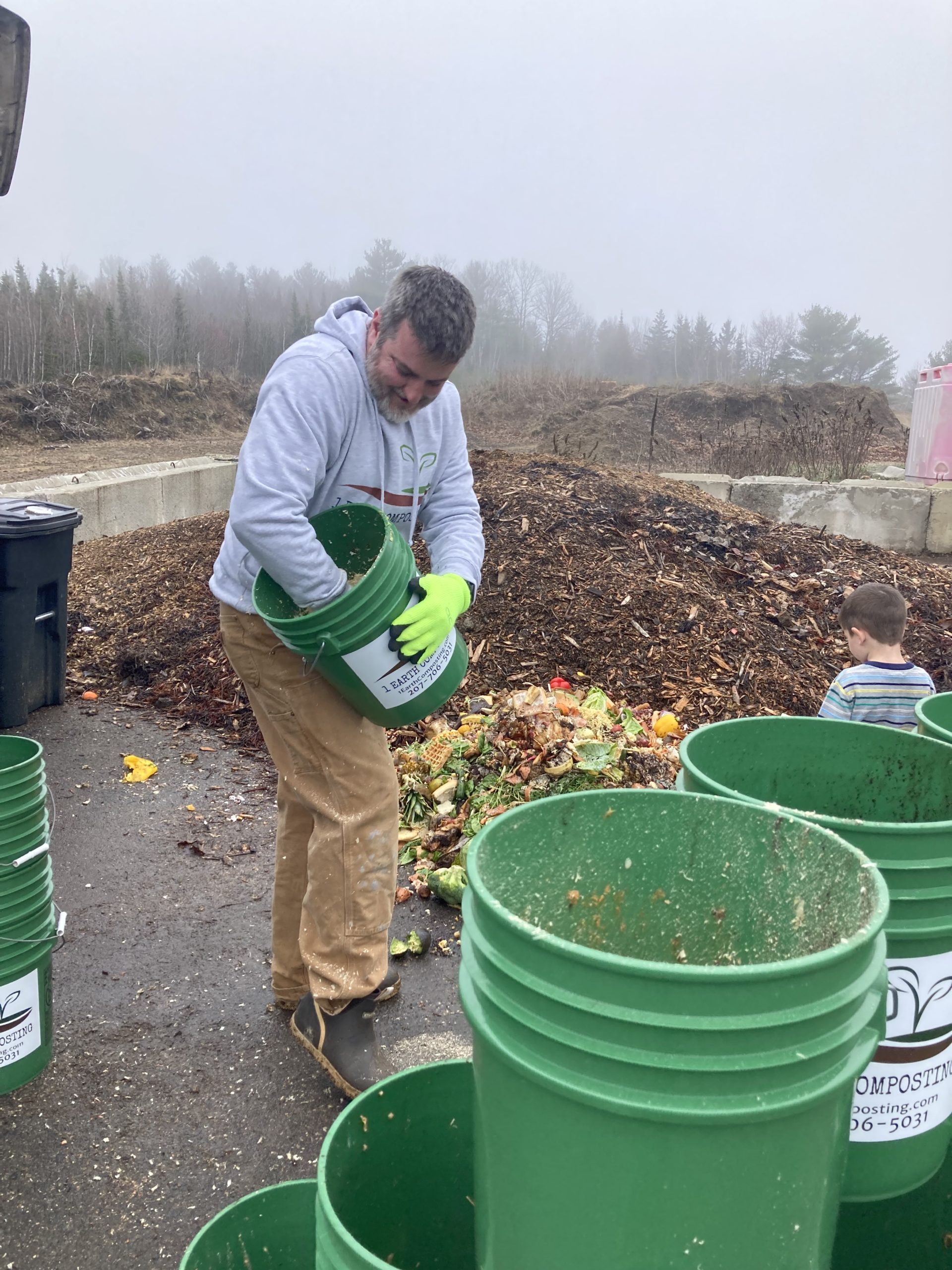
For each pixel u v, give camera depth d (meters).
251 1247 1.73
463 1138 1.70
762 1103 1.04
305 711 2.59
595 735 4.36
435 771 4.46
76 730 5.68
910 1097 1.56
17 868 2.61
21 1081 2.75
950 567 9.40
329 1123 2.71
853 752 1.98
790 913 1.42
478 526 2.96
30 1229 2.34
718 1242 1.09
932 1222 1.84
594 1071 1.05
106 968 3.42
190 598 7.41
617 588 6.36
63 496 9.91
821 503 10.59
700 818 1.50
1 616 5.50
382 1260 1.65
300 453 2.38
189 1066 2.93
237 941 3.61
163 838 4.42
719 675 5.81
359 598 2.35
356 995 2.71
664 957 1.54
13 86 3.99
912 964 1.49
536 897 1.44
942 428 12.08
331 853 2.65
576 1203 1.11
